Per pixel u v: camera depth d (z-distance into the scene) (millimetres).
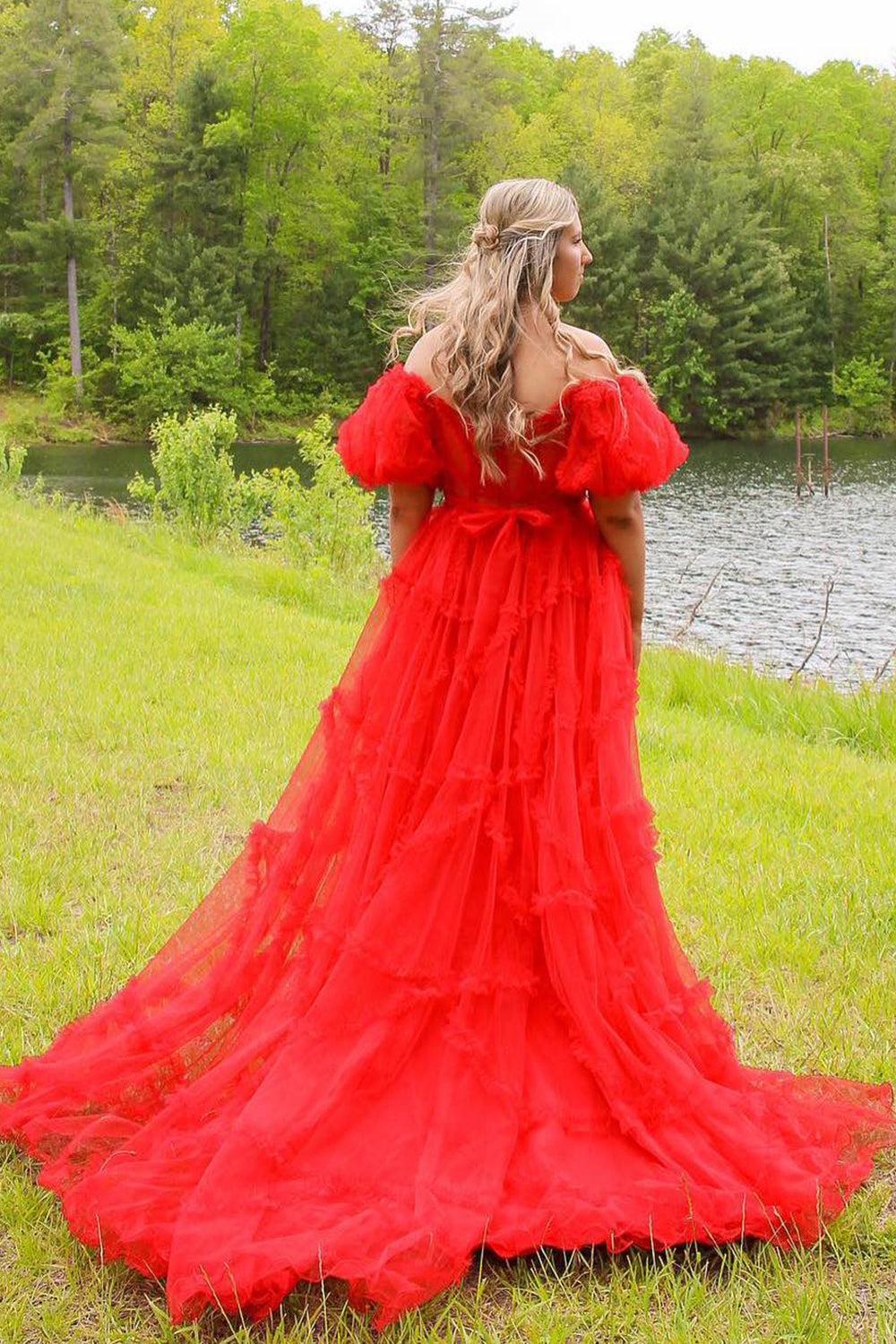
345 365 53719
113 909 3764
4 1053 2938
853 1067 2984
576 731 2547
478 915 2455
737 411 53719
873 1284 2238
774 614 16984
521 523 2605
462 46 53219
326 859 2621
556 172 58156
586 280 53625
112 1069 2648
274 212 53594
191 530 15812
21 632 7871
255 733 5820
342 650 8344
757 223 56344
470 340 2449
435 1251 2119
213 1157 2299
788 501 31359
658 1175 2346
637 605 2744
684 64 64062
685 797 5266
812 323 57844
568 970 2438
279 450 43375
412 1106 2387
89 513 17453
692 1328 2086
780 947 3635
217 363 48188
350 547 14422
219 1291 2049
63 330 51375
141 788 4945
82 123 48969
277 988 2617
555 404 2477
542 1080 2424
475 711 2502
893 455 46531
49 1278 2225
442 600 2572
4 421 45594
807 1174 2350
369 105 56312
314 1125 2305
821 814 5145
